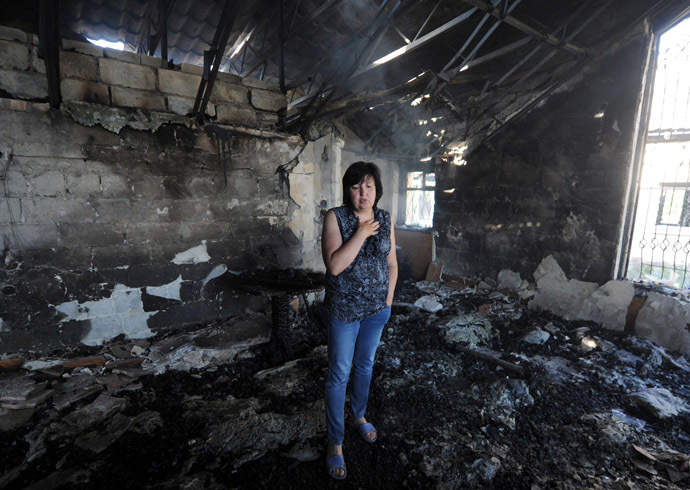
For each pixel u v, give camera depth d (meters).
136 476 1.91
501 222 5.07
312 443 2.19
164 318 3.50
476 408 2.56
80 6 4.55
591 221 4.17
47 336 3.01
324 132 5.21
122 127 3.10
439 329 3.93
